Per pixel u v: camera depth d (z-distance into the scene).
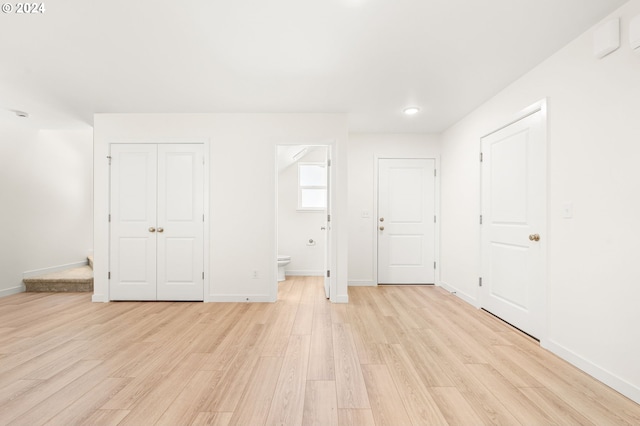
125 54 2.42
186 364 2.16
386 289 4.48
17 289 4.21
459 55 2.43
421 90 3.10
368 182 4.73
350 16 1.96
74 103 3.47
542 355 2.32
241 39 2.22
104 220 3.81
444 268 4.54
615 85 1.90
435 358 2.26
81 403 1.70
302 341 2.57
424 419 1.58
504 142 3.05
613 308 1.89
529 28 2.07
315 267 5.58
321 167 5.73
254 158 3.82
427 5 1.85
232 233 3.81
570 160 2.23
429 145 4.72
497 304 3.18
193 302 3.79
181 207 3.83
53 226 4.75
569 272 2.23
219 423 1.54
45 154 4.62
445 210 4.52
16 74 2.75
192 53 2.41
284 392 1.82
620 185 1.86
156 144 3.83
